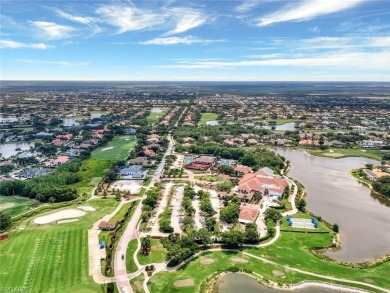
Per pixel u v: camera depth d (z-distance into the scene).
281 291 132.00
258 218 196.25
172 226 182.62
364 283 137.25
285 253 158.25
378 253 163.12
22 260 145.62
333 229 184.25
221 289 132.12
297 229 183.38
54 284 130.25
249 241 167.38
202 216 196.25
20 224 183.12
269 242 168.38
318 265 149.12
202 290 130.12
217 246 162.62
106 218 191.62
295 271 144.38
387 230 189.50
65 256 150.00
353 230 188.38
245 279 138.75
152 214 197.75
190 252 151.75
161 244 162.75
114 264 145.62
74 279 133.75
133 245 162.12
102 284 131.50
